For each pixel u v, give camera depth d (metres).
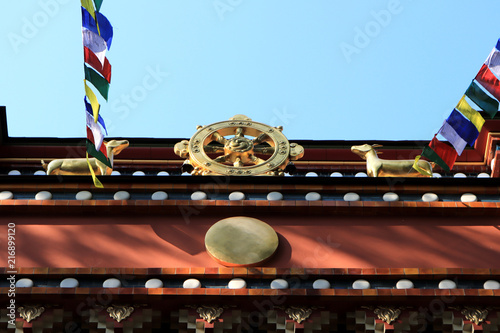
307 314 14.62
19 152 20.17
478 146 20.33
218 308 14.63
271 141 18.09
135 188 16.39
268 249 15.42
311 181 16.53
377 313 14.62
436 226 16.03
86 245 15.62
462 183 16.55
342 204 16.11
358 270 15.08
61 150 20.23
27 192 16.38
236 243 15.48
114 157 20.33
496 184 16.53
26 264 15.30
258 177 16.48
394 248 15.72
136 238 15.74
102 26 15.77
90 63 15.95
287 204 16.11
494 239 15.87
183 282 14.99
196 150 17.80
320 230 15.95
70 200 16.06
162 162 20.38
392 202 16.12
